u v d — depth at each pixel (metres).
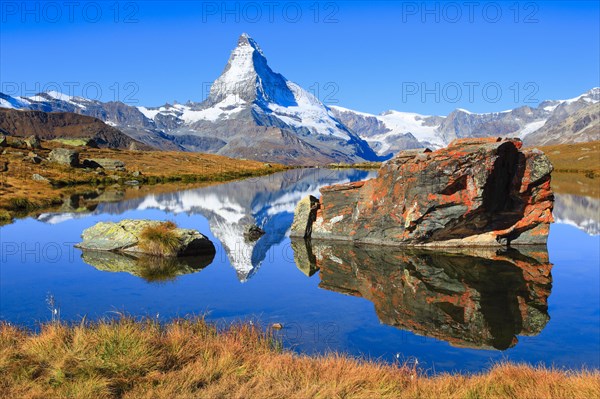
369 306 21.66
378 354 16.14
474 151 32.66
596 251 33.88
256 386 10.95
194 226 46.12
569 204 64.88
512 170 34.97
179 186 104.81
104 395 10.20
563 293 23.69
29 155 116.31
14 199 58.44
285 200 74.38
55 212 53.97
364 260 31.58
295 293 23.56
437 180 33.53
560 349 16.80
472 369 15.06
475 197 32.81
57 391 10.16
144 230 32.69
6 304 20.70
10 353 11.55
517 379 12.36
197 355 12.84
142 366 11.41
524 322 19.69
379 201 37.22
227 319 19.39
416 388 11.53
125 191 86.94
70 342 12.56
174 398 10.25
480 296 23.38
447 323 19.45
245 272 27.78
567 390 11.45
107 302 21.33
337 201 39.78
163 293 23.05
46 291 23.02
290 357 13.23
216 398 10.31
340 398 10.70
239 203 69.06
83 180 102.81
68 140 191.00
